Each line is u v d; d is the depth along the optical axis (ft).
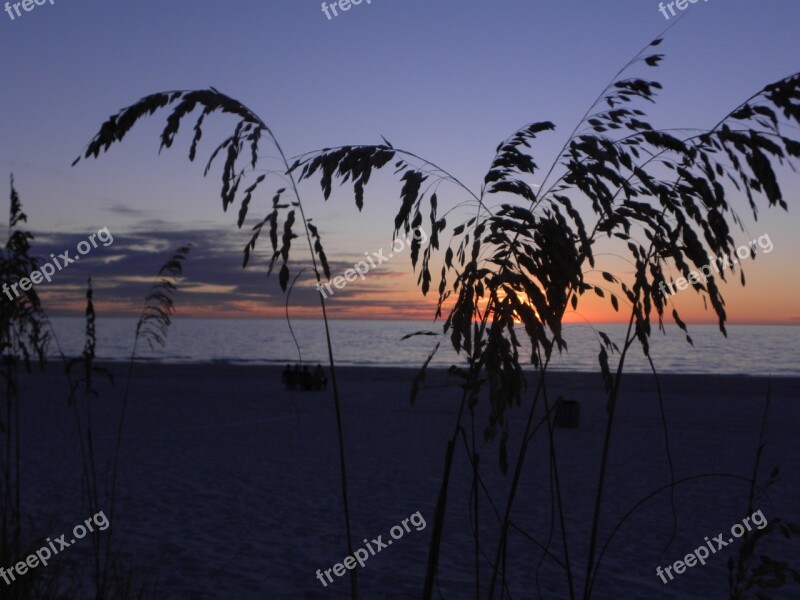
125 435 53.83
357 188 8.93
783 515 30.48
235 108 9.11
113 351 292.20
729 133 8.49
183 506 30.94
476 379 9.52
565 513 30.78
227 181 9.06
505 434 9.61
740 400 88.22
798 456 47.26
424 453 47.06
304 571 22.15
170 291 14.49
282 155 9.27
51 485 34.32
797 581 9.63
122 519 28.22
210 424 61.52
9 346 14.85
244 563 22.81
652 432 57.98
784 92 8.15
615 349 9.95
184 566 22.21
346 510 10.25
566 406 60.08
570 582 10.16
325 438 53.83
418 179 9.12
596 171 9.07
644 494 34.58
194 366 167.63
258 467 41.24
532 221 9.16
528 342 9.36
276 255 9.12
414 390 9.59
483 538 26.58
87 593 17.42
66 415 66.13
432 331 9.80
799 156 8.19
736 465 43.65
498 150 9.32
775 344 398.83
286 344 390.01
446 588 20.81
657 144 9.00
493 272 9.29
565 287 9.23
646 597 20.44
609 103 9.37
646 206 9.26
